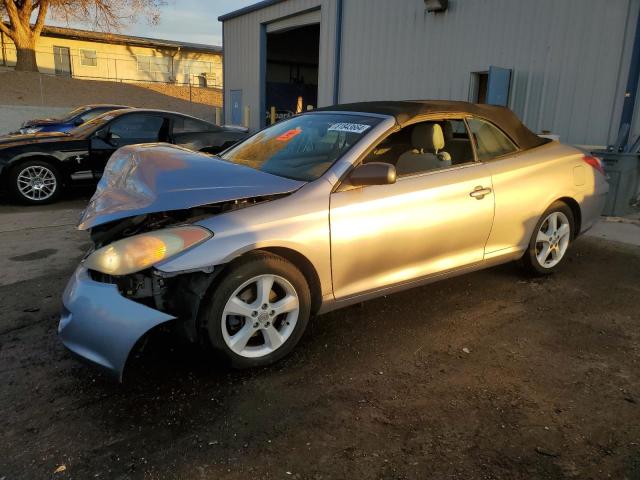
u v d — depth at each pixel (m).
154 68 40.84
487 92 8.77
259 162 3.65
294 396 2.77
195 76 42.88
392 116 3.54
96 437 2.43
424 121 3.70
